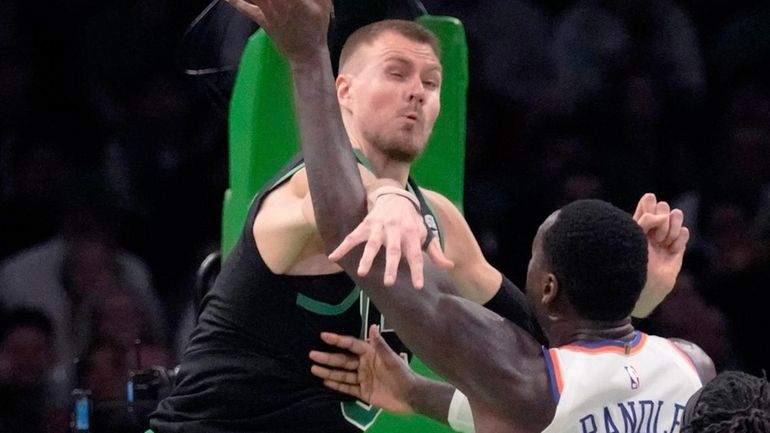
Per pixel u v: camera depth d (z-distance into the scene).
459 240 14.16
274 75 14.31
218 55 15.63
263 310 12.80
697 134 27.08
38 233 23.72
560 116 26.08
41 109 25.58
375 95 12.79
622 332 11.39
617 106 26.56
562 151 24.94
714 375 11.66
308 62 10.77
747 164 26.02
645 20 27.83
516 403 10.95
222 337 13.04
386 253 10.20
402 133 12.79
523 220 24.22
